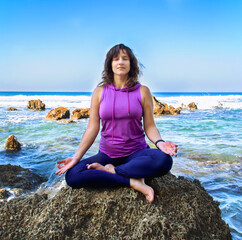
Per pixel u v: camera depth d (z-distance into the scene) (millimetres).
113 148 2740
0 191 3965
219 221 2508
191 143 7910
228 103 26766
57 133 9859
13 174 4688
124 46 2758
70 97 37312
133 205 2373
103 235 2205
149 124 2854
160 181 2680
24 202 2535
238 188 4422
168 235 2145
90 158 2721
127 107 2666
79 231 2209
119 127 2699
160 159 2420
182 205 2438
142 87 2816
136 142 2750
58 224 2172
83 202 2369
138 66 2859
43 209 2391
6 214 2361
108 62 2814
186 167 5523
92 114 2848
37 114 17469
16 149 6973
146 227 2146
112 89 2768
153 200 2422
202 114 17625
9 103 28375
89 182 2465
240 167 5547
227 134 9562
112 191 2516
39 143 7926
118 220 2303
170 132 10086
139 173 2430
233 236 2934
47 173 5199
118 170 2475
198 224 2316
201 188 2826
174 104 27484
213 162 5867
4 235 2219
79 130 10641
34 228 2160
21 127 11289
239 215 3443
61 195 2475
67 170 2604
